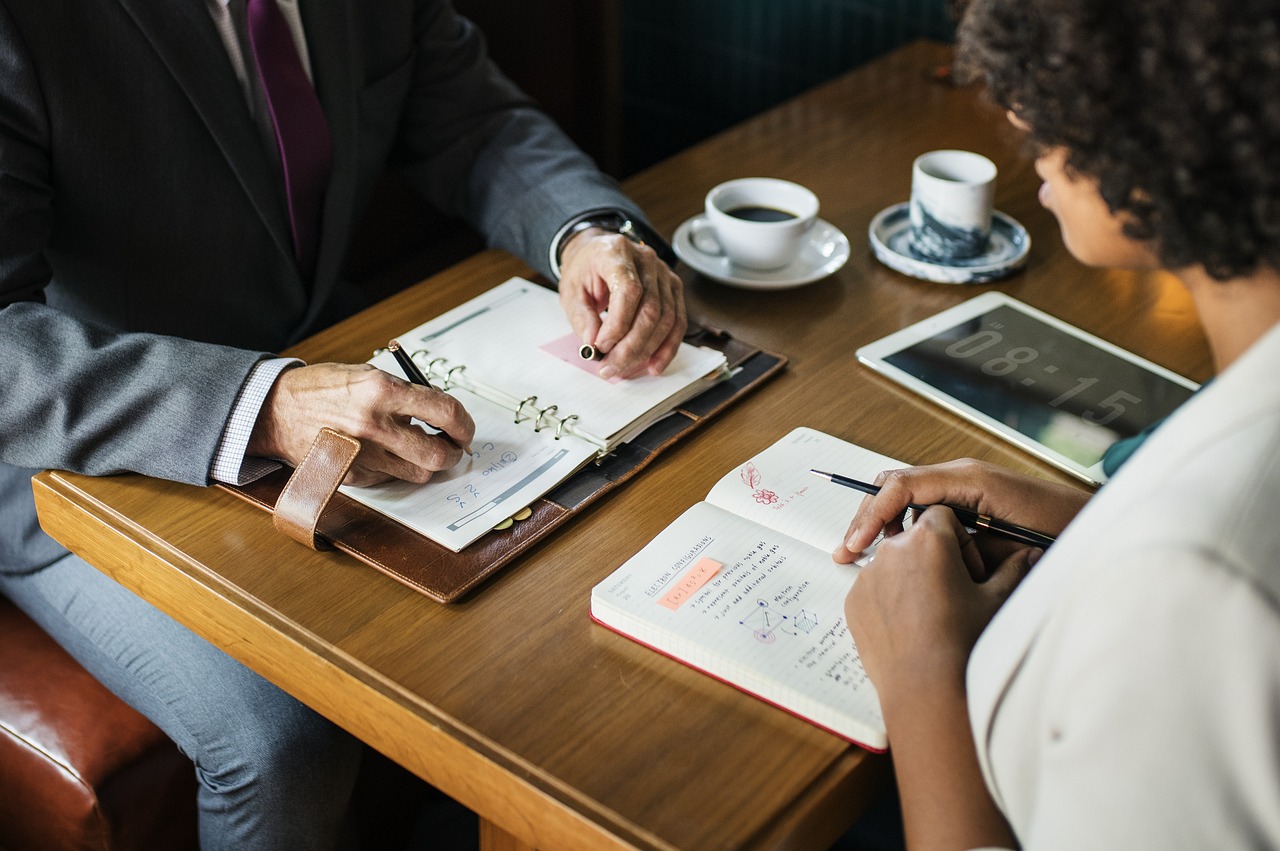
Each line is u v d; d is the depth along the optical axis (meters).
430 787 1.62
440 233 2.07
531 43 2.06
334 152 1.32
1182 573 0.50
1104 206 0.64
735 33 2.63
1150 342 1.21
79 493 0.99
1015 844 0.65
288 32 1.23
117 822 1.20
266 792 1.12
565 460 1.00
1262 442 0.51
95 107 1.13
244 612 0.86
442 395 0.96
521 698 0.79
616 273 1.13
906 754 0.70
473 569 0.89
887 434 1.06
